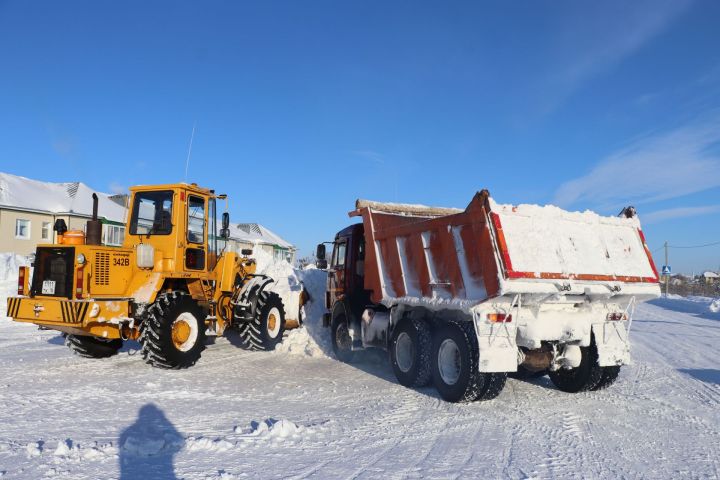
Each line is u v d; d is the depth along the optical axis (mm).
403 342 7492
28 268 8195
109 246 8047
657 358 10023
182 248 8852
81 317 7387
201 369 8250
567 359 6715
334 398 6586
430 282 7121
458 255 6559
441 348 6629
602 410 6172
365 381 7707
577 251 6414
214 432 4977
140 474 3875
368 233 8680
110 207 33375
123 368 8078
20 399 6074
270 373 8148
